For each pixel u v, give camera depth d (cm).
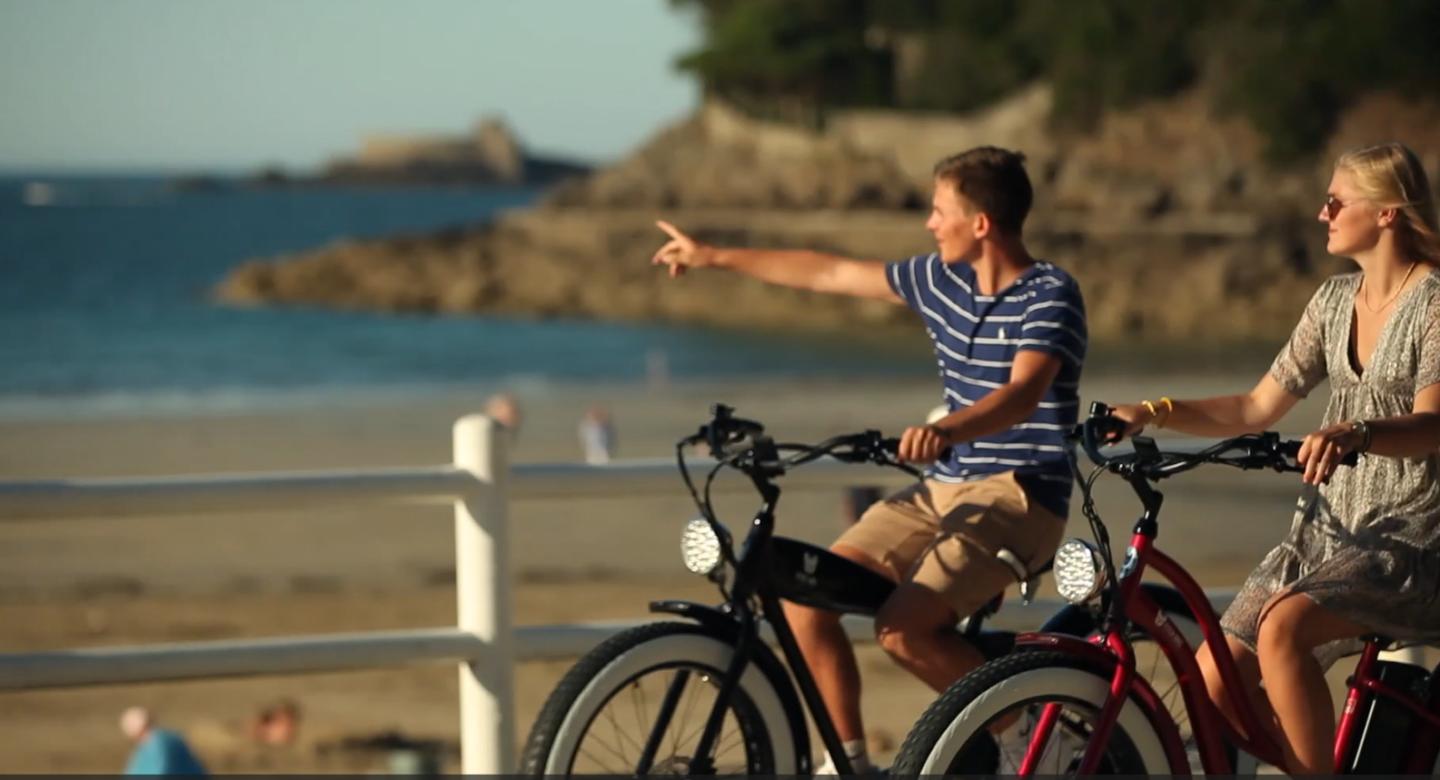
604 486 805
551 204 17275
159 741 679
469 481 785
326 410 6769
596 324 12456
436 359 9738
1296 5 15012
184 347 10344
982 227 728
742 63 17638
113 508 746
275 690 1894
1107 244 13225
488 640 788
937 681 703
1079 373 723
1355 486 679
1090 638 700
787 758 691
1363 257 682
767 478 683
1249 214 13888
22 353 9931
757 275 810
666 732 723
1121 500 3072
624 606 2456
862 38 17900
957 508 719
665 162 17600
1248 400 719
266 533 3294
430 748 1628
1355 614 653
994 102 17075
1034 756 644
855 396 7125
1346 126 14688
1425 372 654
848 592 708
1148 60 15425
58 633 2389
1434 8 14488
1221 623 705
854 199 15512
